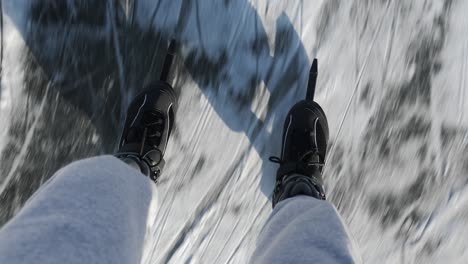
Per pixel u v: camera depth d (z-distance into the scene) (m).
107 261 0.64
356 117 1.35
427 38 1.37
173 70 1.22
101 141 1.21
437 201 1.44
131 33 1.19
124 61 1.19
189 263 1.28
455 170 1.44
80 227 0.66
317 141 1.26
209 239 1.29
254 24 1.26
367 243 1.41
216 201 1.29
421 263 1.45
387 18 1.34
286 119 1.28
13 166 1.15
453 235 1.46
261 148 1.30
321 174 1.28
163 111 1.17
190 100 1.24
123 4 1.17
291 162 1.25
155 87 1.17
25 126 1.14
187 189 1.26
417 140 1.40
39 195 0.74
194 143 1.25
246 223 1.31
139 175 0.89
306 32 1.29
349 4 1.31
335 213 0.90
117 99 1.20
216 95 1.25
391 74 1.36
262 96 1.29
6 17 1.10
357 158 1.36
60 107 1.16
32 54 1.12
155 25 1.20
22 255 0.60
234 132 1.28
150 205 0.86
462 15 1.39
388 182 1.40
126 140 1.16
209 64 1.24
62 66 1.15
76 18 1.15
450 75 1.40
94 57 1.17
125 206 0.75
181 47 1.22
